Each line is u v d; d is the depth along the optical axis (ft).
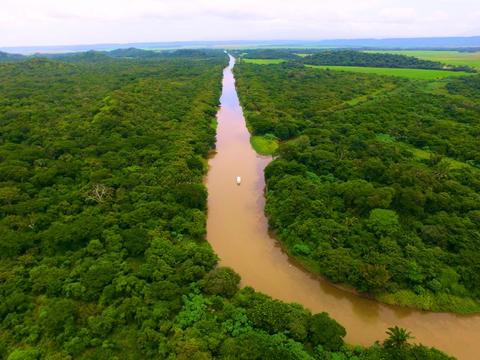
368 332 127.34
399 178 198.59
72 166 217.97
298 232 165.68
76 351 108.47
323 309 137.28
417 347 108.68
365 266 140.46
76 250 152.97
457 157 254.88
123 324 118.93
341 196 189.67
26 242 150.71
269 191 209.56
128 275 138.00
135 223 167.84
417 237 159.02
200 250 151.64
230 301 132.05
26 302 125.59
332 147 256.73
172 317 122.42
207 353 106.22
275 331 116.26
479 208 177.47
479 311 133.90
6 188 185.37
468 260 144.25
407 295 137.28
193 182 216.74
